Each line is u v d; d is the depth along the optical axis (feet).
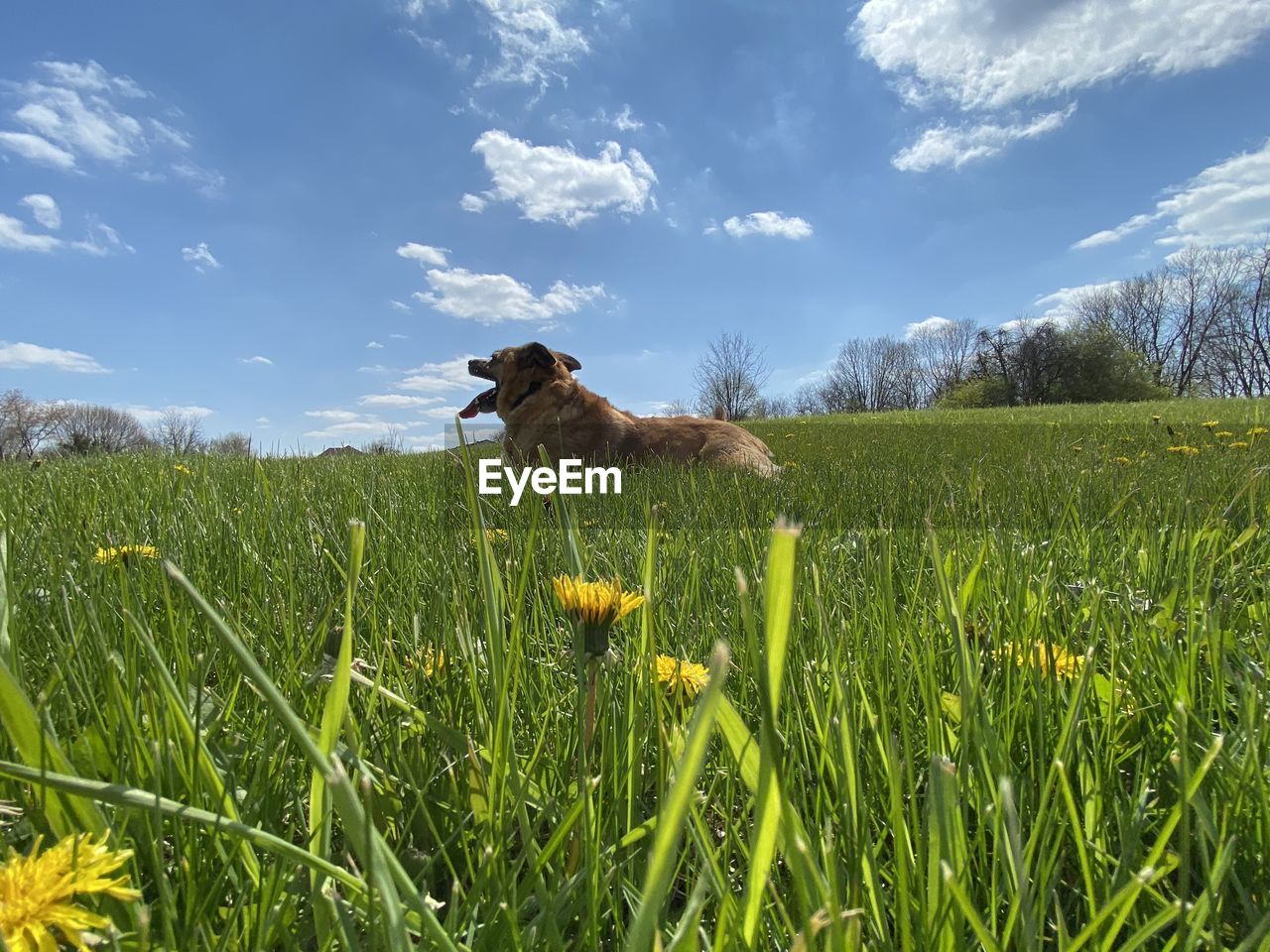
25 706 1.62
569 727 3.39
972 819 2.71
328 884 1.97
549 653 4.34
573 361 29.81
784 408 247.50
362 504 10.14
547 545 7.13
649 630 2.30
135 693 2.66
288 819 2.79
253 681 1.42
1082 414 76.28
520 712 3.67
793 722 3.30
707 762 3.26
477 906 2.22
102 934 1.77
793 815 1.61
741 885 2.57
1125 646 4.30
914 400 266.16
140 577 4.43
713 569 6.84
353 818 1.49
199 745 2.16
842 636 4.12
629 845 2.60
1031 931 1.75
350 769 2.46
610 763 2.87
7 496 8.83
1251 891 2.45
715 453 24.48
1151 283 238.48
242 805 2.32
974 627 3.82
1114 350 198.49
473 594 5.02
